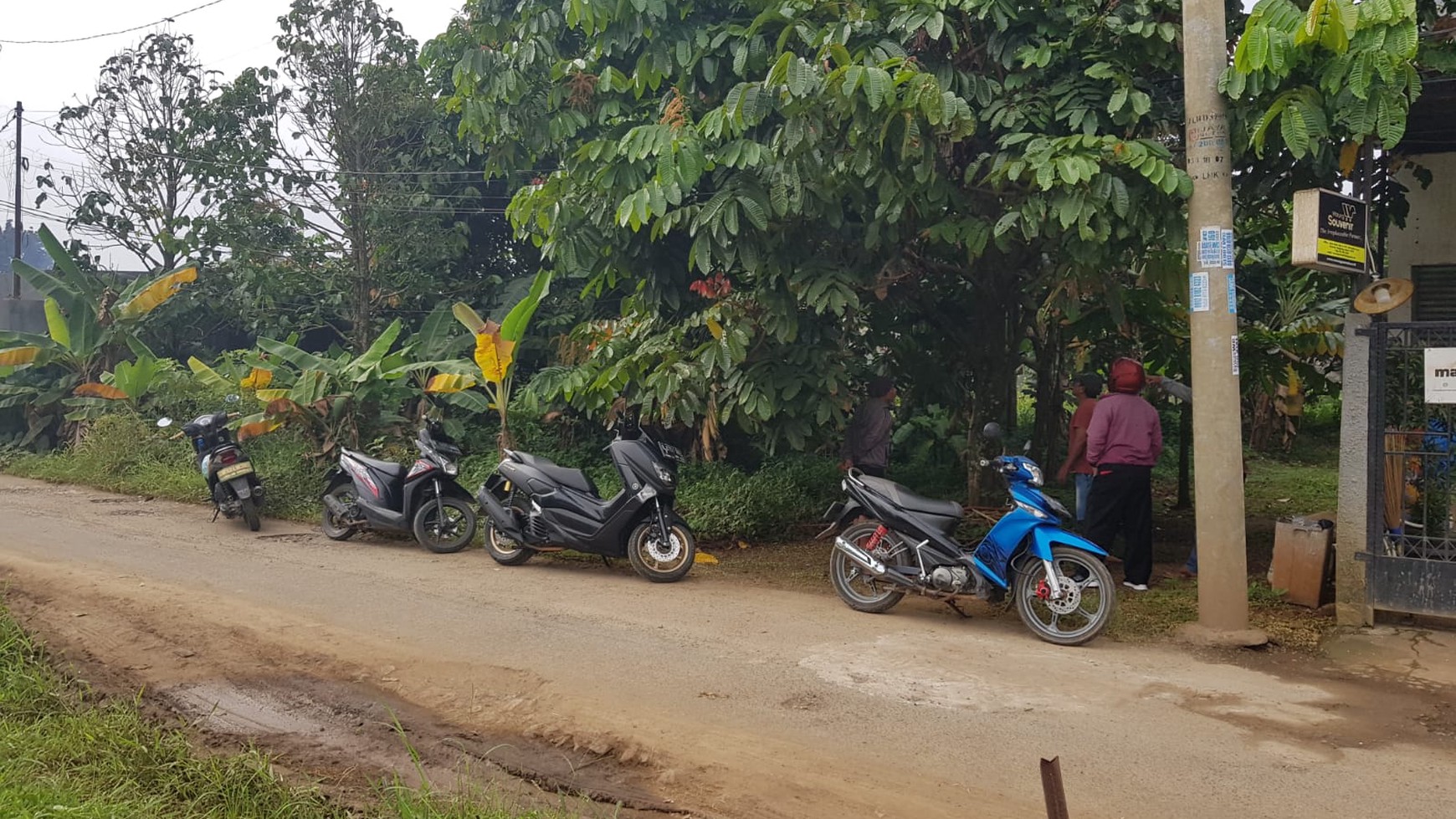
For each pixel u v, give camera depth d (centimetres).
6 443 1503
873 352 1044
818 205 772
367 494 928
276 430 1266
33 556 811
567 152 995
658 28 861
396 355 1230
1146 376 966
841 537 718
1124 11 749
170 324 1589
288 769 440
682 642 617
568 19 856
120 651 586
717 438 952
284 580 768
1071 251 718
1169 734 479
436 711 508
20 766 405
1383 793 418
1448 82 651
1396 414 665
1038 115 745
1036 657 599
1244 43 600
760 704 514
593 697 521
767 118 804
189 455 1273
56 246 1453
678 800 415
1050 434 1192
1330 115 624
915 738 472
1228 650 616
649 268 911
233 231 1510
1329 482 1324
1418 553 638
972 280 964
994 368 995
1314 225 616
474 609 693
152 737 447
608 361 955
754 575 822
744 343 820
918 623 674
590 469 1223
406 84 1469
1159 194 687
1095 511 766
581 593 746
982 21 787
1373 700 529
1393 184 815
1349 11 562
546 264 1498
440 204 1476
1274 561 725
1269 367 1009
